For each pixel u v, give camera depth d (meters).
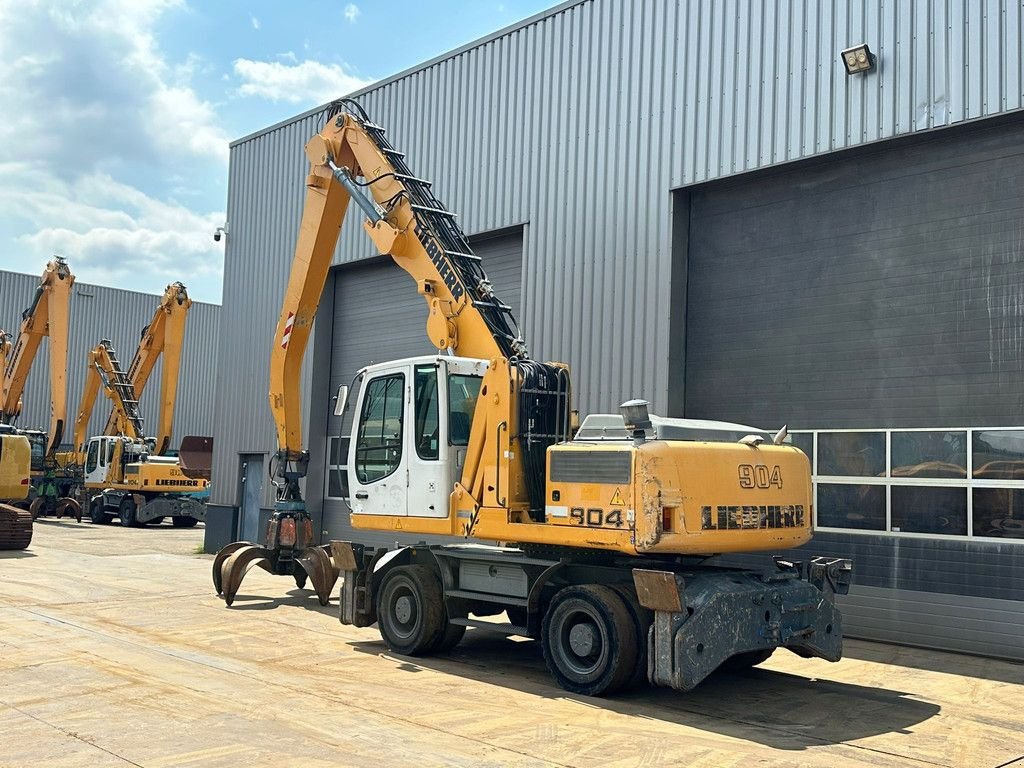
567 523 8.05
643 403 7.71
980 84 10.09
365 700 7.50
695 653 7.27
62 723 6.59
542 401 9.05
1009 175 10.15
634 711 7.38
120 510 30.22
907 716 7.45
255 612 11.91
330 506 18.06
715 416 12.33
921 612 10.38
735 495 7.88
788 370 11.71
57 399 30.00
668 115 12.76
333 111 12.34
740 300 12.22
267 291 19.47
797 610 8.03
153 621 11.08
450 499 9.25
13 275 43.69
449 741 6.38
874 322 11.05
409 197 10.62
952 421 10.36
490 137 15.21
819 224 11.59
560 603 8.12
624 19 13.44
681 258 12.66
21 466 20.48
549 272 13.98
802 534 8.52
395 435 9.91
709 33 12.43
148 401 46.66
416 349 16.80
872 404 10.98
